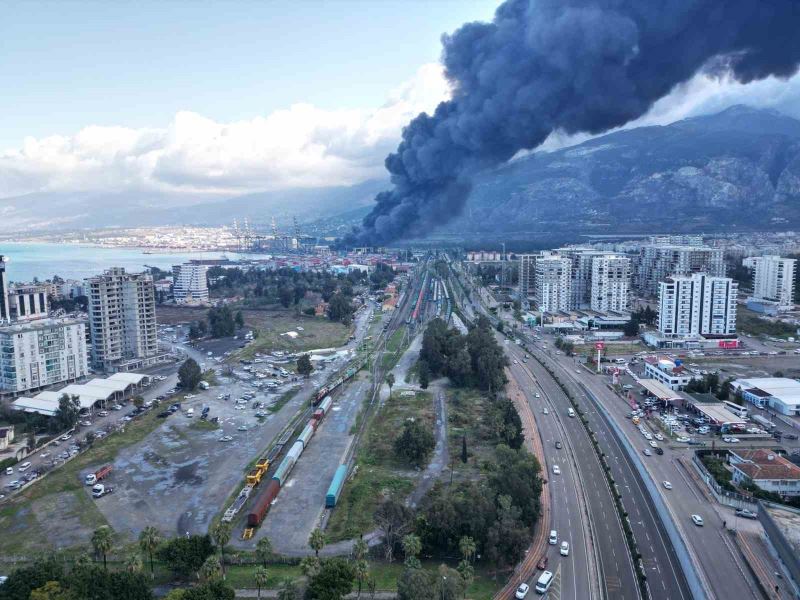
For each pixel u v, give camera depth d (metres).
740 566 136.50
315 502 174.50
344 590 122.69
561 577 134.75
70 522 164.12
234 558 143.75
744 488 171.38
